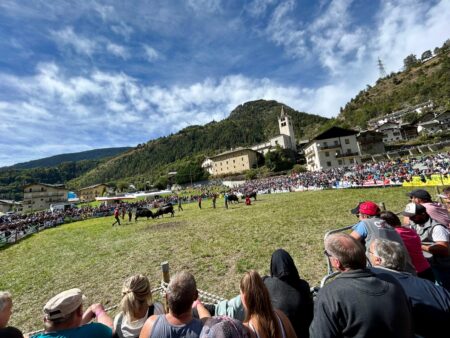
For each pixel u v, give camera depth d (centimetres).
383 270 237
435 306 213
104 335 243
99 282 810
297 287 259
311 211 1641
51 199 9056
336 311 189
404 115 10444
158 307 289
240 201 3316
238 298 294
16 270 1091
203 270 792
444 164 2967
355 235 327
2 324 228
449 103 8969
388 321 177
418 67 15600
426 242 371
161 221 2152
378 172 3344
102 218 3441
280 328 202
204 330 175
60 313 227
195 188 8456
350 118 14025
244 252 916
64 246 1525
